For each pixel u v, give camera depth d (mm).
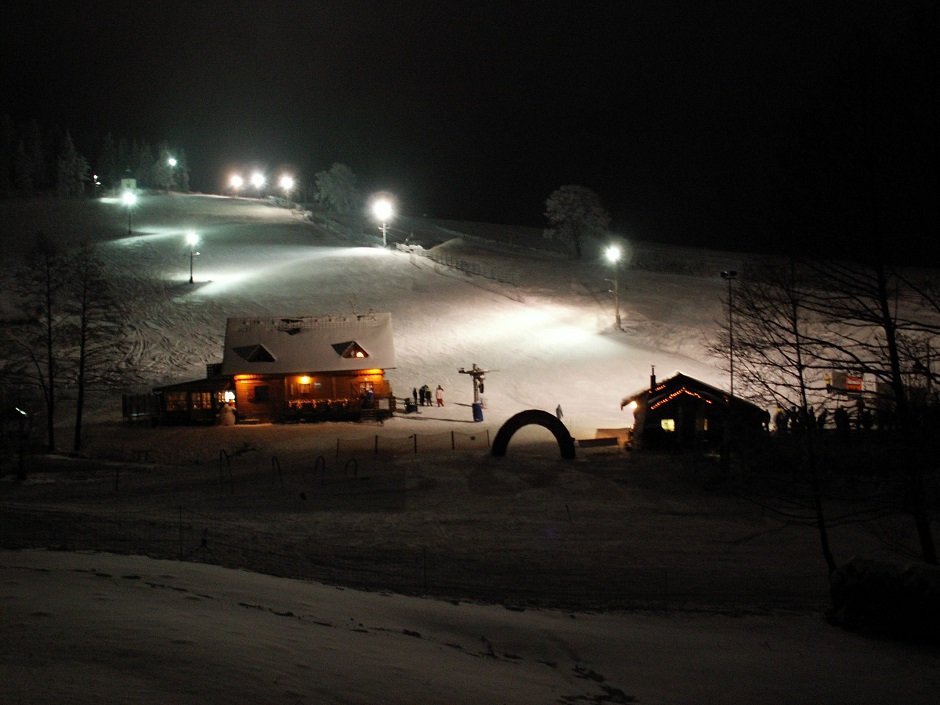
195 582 13195
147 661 7391
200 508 25984
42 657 7234
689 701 9266
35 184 194375
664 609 14812
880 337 16234
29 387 54906
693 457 34656
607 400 56938
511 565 18312
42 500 27953
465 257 107625
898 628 12641
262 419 54719
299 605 12133
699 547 20797
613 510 26031
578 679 9750
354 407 54531
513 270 97875
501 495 28562
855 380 31547
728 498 27812
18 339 61000
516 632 12086
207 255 102500
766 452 30922
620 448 40062
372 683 7746
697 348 67000
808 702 9469
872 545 21234
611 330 72812
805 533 22703
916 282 16281
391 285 87562
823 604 15445
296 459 38094
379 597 14055
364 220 152500
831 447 28656
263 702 6660
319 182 170250
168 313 75438
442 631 11711
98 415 53844
